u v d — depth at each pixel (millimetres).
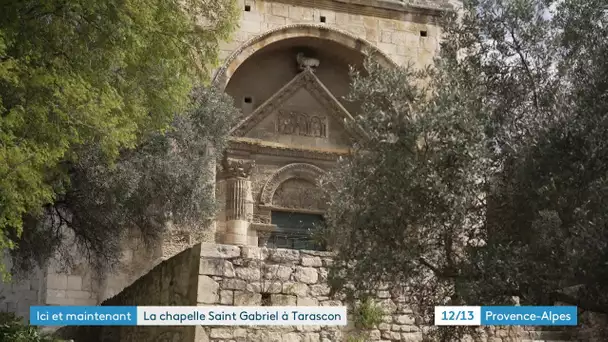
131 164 20281
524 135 14203
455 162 12875
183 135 23047
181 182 22422
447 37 15773
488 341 16641
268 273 15031
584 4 14852
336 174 15914
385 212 13109
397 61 35344
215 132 24625
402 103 13391
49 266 27422
